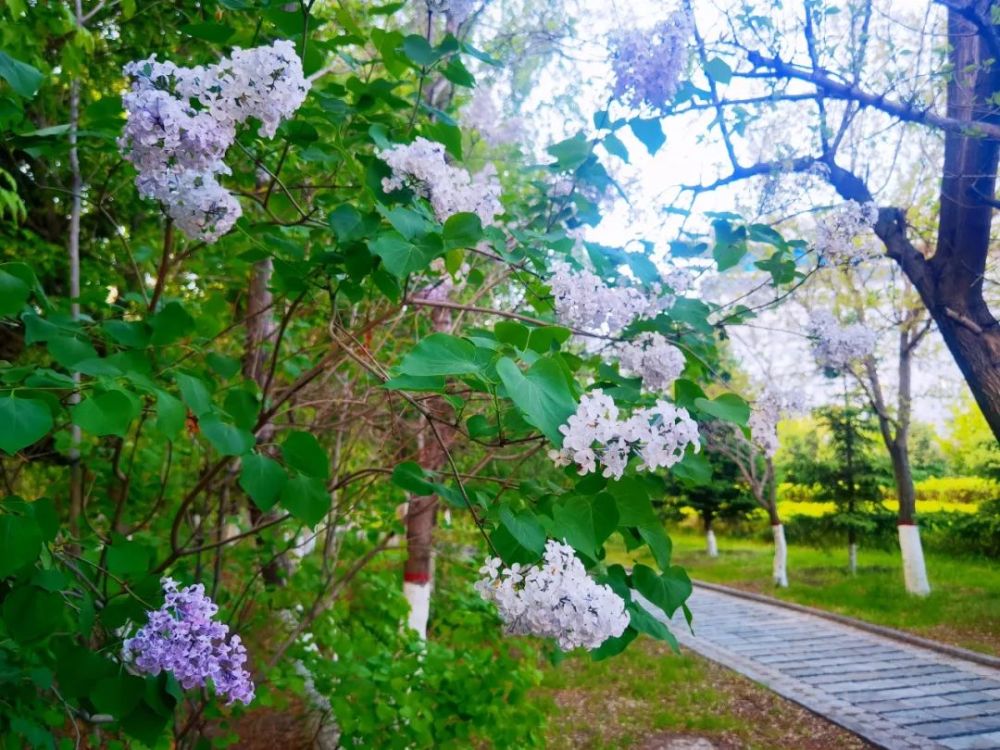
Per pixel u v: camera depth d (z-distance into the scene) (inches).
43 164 93.1
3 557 48.3
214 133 52.7
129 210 132.5
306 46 68.2
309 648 126.1
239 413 70.2
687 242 95.0
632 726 250.2
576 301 77.3
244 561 124.4
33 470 139.9
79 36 91.6
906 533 442.0
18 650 66.1
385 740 108.3
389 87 76.7
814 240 100.2
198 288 143.1
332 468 125.4
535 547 50.4
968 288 155.7
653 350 76.1
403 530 128.1
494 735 115.9
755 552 739.4
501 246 77.8
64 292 153.2
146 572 70.6
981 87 147.5
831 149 147.6
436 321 134.2
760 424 91.9
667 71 76.0
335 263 68.6
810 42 138.9
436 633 201.6
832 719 249.8
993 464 553.9
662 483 64.5
